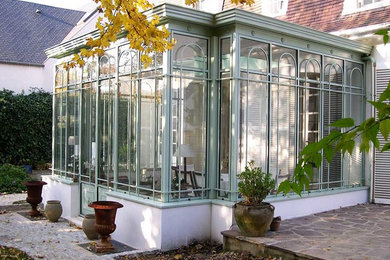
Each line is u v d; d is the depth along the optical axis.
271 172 7.83
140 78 7.81
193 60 7.47
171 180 7.20
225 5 13.76
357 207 9.26
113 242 7.81
